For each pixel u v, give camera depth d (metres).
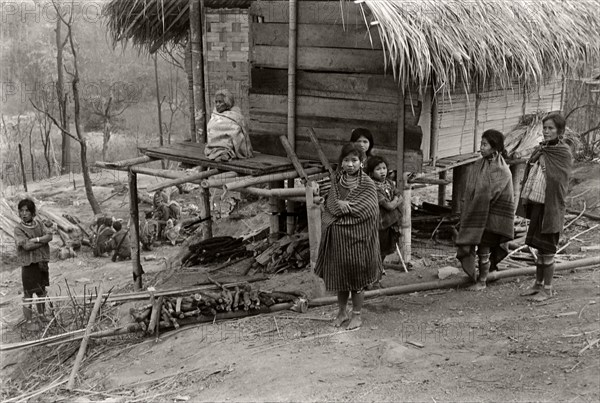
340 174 6.28
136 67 26.19
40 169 22.84
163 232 14.75
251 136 9.30
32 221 9.14
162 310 7.17
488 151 6.95
